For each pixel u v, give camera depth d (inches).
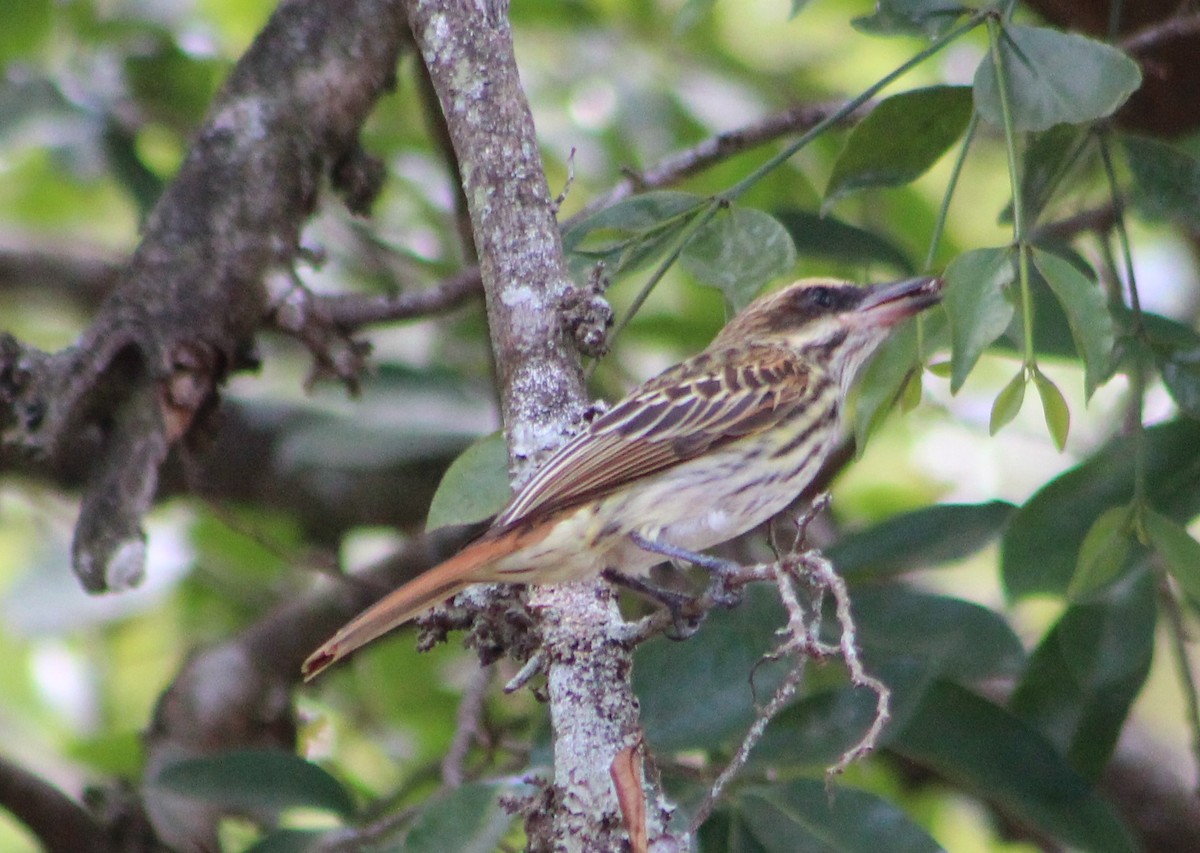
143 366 394.6
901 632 400.5
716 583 332.5
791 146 352.8
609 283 339.6
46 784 471.5
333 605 547.5
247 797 423.5
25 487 561.3
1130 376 394.3
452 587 317.7
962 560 410.0
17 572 619.2
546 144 592.4
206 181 411.8
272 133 417.1
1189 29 458.0
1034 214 408.5
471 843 359.3
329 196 543.5
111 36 570.9
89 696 624.4
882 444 628.4
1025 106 329.4
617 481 345.1
